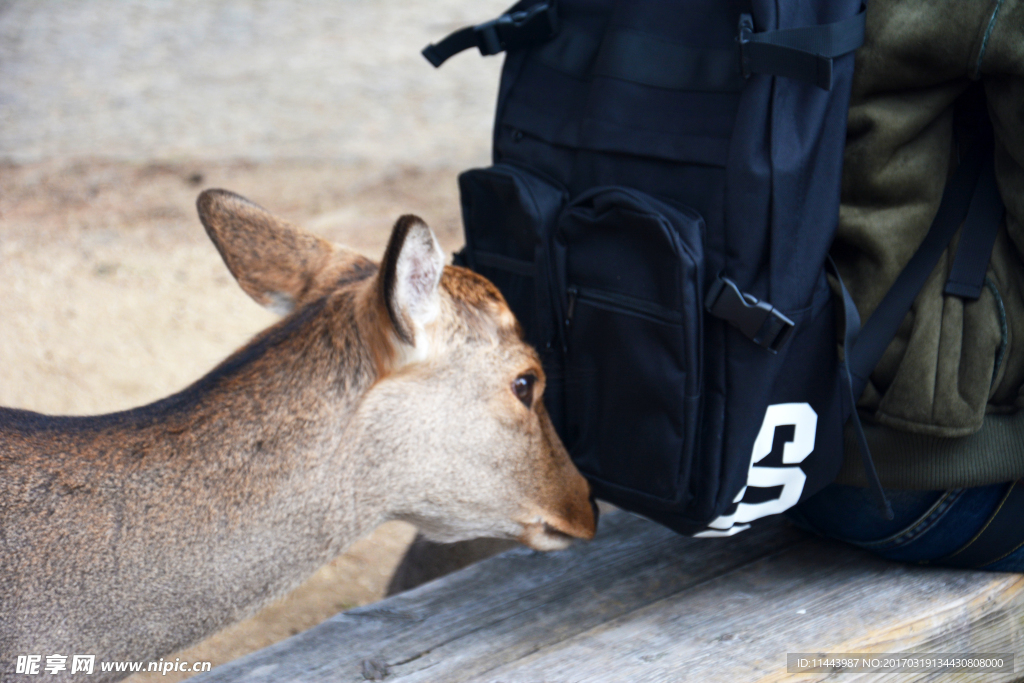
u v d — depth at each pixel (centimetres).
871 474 216
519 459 229
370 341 213
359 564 370
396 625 242
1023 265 217
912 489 229
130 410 216
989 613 243
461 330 220
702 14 215
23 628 193
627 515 293
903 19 203
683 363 206
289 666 226
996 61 196
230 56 1063
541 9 240
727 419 212
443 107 916
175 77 995
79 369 485
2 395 456
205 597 207
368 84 976
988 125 224
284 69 1020
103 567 198
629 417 220
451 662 226
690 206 209
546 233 226
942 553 243
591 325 221
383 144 817
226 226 247
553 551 262
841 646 226
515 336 228
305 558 217
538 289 230
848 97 208
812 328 214
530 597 253
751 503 224
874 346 219
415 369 216
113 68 1021
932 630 236
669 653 226
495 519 235
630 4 221
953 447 220
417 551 336
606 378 223
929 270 217
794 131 202
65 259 612
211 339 524
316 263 248
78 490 199
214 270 609
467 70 1029
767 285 203
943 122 220
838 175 209
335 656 230
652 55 217
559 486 237
